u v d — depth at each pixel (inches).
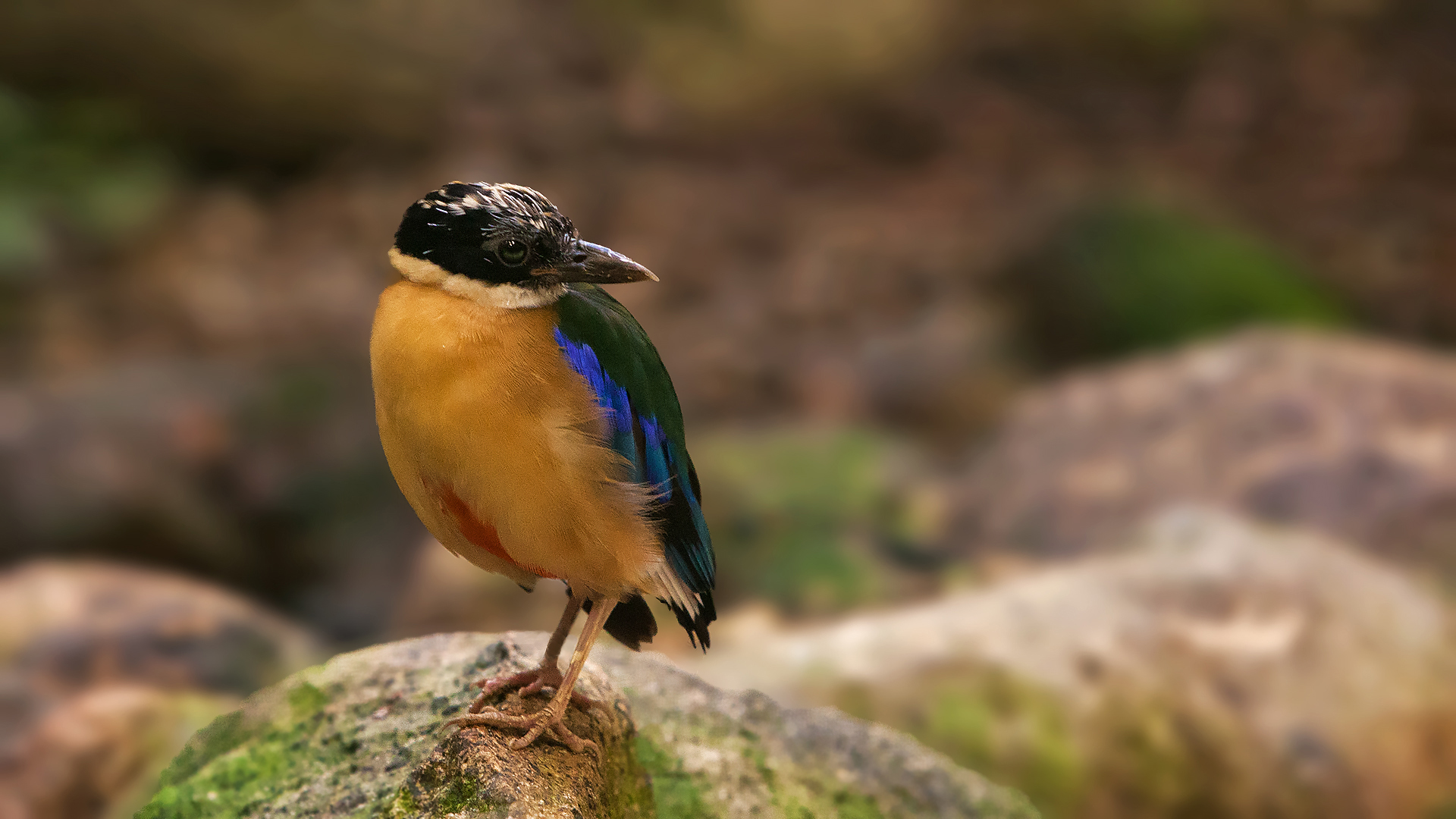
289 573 494.9
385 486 505.0
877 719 284.4
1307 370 473.7
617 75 971.3
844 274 749.3
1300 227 796.6
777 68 995.9
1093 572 331.0
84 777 270.4
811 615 420.2
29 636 318.3
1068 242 683.4
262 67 834.2
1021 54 1077.8
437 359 164.7
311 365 554.3
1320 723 292.8
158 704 283.6
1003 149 945.5
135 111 829.8
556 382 166.6
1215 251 669.3
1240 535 345.7
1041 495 463.2
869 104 1016.2
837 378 627.2
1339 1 1088.8
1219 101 989.8
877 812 210.2
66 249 735.7
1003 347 647.8
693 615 190.2
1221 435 456.4
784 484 478.0
